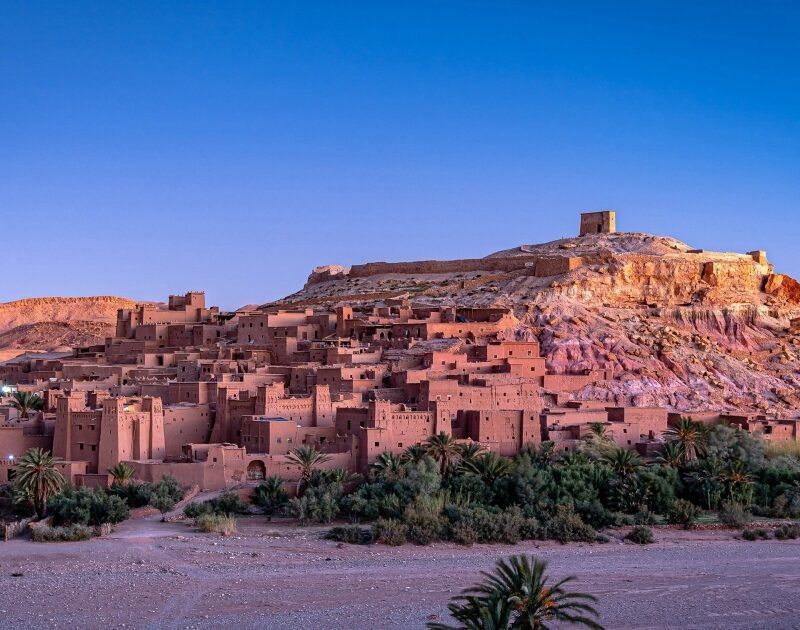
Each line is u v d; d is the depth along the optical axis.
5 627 76.94
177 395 132.62
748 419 139.12
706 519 114.94
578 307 176.75
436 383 128.62
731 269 191.50
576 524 106.50
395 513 106.50
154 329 180.00
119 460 113.88
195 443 123.06
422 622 79.12
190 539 99.69
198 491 113.12
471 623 67.94
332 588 87.12
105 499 105.06
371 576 90.69
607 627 80.00
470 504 110.56
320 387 127.19
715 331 178.88
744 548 104.25
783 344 177.75
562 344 161.12
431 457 114.50
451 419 126.00
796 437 137.62
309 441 120.75
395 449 119.31
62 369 166.25
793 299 194.75
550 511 109.44
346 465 117.06
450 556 97.88
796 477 124.12
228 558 94.62
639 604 85.44
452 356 145.12
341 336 168.12
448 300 188.25
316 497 109.19
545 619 67.94
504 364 147.00
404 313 175.88
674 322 178.62
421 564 94.69
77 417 116.25
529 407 134.88
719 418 141.12
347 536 101.81
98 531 100.81
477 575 91.38
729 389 160.00
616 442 129.75
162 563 92.50
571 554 100.75
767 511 118.38
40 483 106.06
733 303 184.62
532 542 104.38
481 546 102.12
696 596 87.88
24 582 86.75
